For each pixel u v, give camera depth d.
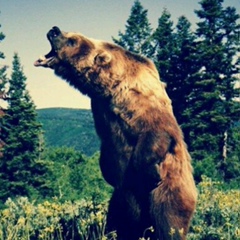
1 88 44.38
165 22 50.81
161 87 7.38
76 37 7.63
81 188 22.12
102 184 22.12
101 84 7.38
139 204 7.25
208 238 7.61
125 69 7.32
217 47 44.84
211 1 45.84
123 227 7.49
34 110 35.91
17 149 33.78
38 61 7.94
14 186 31.55
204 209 8.62
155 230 7.07
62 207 8.57
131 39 52.44
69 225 8.09
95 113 7.55
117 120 7.23
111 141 7.32
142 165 7.04
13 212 8.27
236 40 45.41
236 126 44.81
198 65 47.25
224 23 45.91
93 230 7.24
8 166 32.84
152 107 7.10
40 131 36.00
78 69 7.56
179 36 49.81
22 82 44.38
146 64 7.41
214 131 44.03
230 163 40.06
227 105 44.31
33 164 31.86
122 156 7.24
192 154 41.72
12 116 35.50
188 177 7.12
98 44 7.62
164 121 7.09
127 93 7.19
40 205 8.38
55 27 7.77
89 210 8.38
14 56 44.34
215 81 44.78
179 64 48.69
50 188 27.44
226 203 8.67
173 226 6.94
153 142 6.98
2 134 35.69
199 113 43.69
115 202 7.52
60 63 7.74
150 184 7.07
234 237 7.32
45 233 7.08
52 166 31.17
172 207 6.95
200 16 46.62
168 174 6.98
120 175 7.31
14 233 7.25
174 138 7.06
